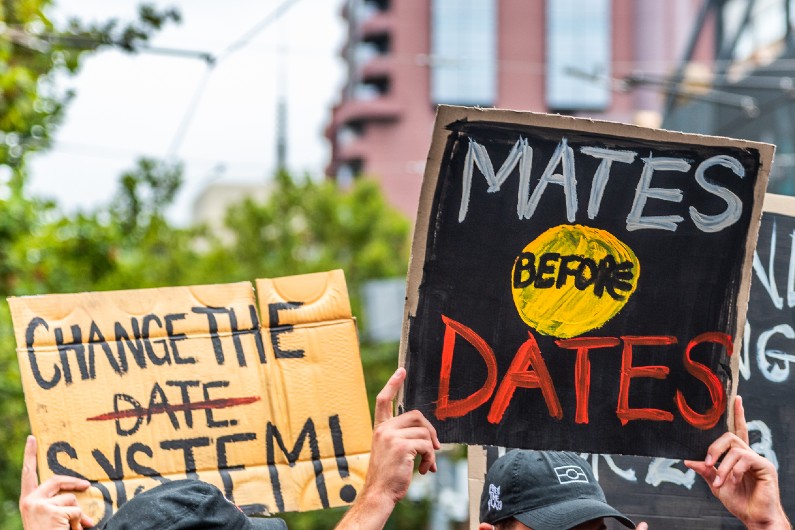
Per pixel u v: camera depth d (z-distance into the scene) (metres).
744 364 4.15
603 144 3.40
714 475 3.46
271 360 3.77
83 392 3.67
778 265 4.20
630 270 3.44
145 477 3.65
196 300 3.79
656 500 4.16
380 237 35.62
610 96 58.59
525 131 3.37
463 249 3.37
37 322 3.69
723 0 19.98
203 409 3.72
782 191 17.11
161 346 3.74
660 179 3.43
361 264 33.78
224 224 35.06
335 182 36.19
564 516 3.45
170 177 13.71
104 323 3.73
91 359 3.70
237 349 3.77
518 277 3.39
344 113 60.97
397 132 59.66
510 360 3.39
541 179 3.39
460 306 3.37
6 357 11.41
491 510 3.60
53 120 11.68
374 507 3.10
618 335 3.43
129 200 13.64
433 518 26.31
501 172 3.37
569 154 3.39
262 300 3.81
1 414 11.77
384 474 3.14
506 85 59.31
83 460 3.63
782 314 4.18
